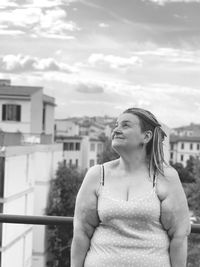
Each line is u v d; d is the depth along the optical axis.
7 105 45.78
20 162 25.94
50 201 32.12
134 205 2.56
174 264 2.65
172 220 2.62
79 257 2.74
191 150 101.69
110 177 2.69
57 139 59.34
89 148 63.06
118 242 2.58
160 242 2.59
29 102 45.88
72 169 33.06
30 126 46.09
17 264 25.44
